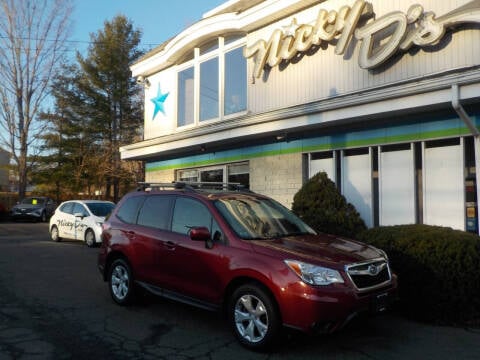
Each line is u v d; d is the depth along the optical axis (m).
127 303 6.92
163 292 6.32
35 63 29.91
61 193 34.44
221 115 13.13
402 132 8.73
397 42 8.71
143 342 5.41
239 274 5.27
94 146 33.91
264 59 11.53
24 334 5.67
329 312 4.71
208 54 13.80
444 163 8.28
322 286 4.77
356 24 9.59
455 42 8.28
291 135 10.72
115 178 33.25
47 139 33.25
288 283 4.84
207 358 4.92
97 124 33.91
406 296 6.36
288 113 9.69
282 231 6.13
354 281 4.98
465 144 8.02
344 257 5.16
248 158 11.88
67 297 7.60
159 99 15.86
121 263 7.07
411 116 8.59
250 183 11.80
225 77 13.19
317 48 10.59
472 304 6.19
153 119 16.11
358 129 9.43
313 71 10.65
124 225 7.15
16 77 29.48
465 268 6.16
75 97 33.94
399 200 8.88
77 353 5.04
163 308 6.93
